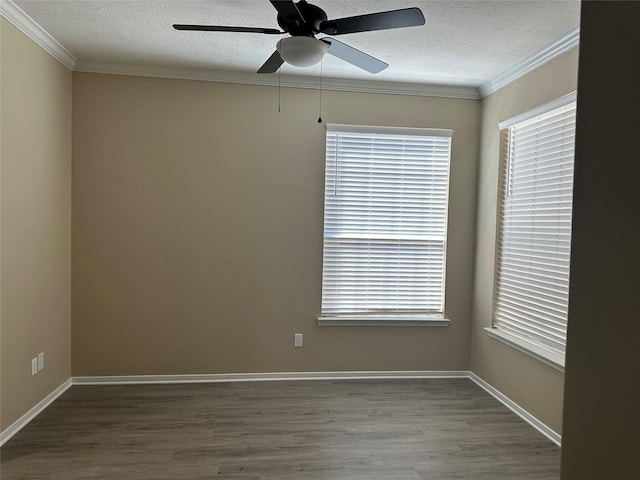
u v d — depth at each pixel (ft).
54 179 10.99
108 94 11.95
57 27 9.57
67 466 8.23
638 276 4.00
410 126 13.14
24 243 9.62
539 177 10.59
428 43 9.95
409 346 13.46
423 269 13.44
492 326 12.48
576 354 4.72
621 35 4.17
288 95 12.64
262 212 12.69
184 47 10.57
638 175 4.00
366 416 10.68
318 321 12.94
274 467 8.33
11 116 9.04
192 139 12.34
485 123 13.04
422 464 8.57
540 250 10.47
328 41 7.61
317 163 12.82
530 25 8.92
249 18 8.98
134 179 12.17
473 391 12.51
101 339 12.28
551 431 9.74
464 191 13.44
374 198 13.14
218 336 12.71
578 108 4.71
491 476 8.21
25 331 9.74
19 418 9.59
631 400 4.07
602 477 4.39
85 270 12.12
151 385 12.32
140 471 8.11
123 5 8.50
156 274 12.39
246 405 11.13
